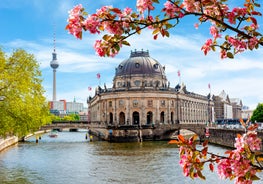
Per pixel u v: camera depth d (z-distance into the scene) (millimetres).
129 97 144125
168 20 9336
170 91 148750
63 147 98250
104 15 9047
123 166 61469
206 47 10375
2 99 45219
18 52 46938
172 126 129500
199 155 8680
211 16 9695
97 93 169250
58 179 49656
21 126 44781
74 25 8859
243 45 9367
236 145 8016
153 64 161375
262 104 155375
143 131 128500
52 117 138250
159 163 64750
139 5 9023
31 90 48344
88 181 48406
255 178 7699
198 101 188000
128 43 9531
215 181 46250
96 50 9594
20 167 59844
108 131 125875
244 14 9234
